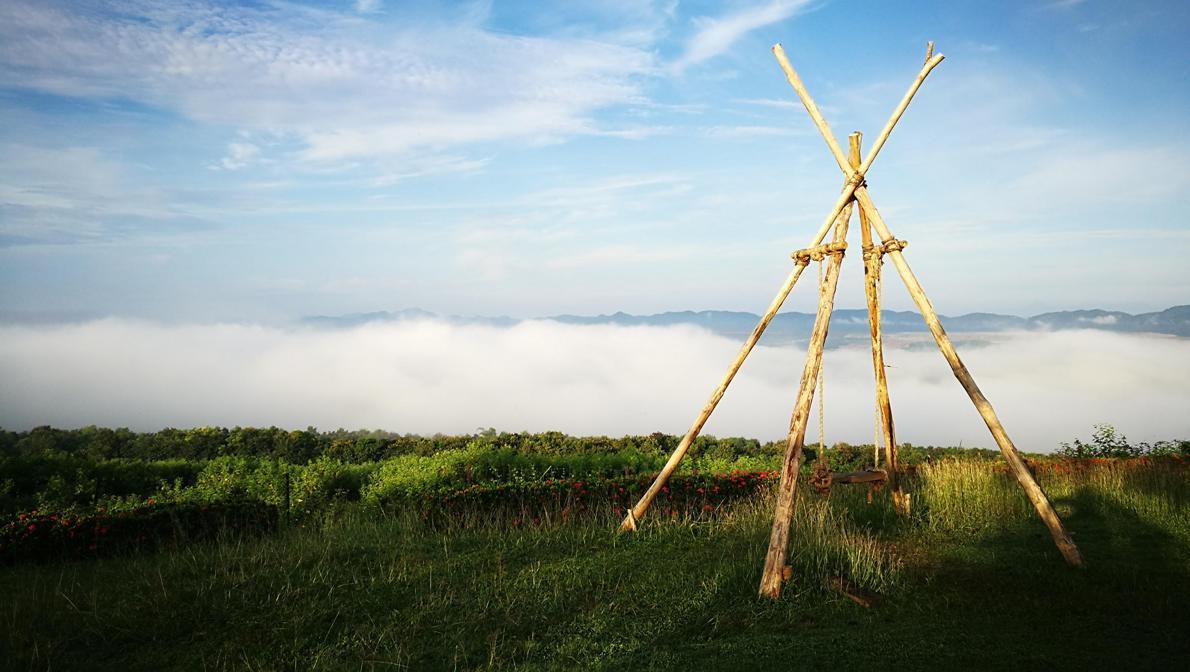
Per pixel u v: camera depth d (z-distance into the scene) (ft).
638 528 27.17
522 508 28.50
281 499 36.17
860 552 22.15
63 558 25.31
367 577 21.58
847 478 27.25
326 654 16.58
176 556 24.49
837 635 17.26
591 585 21.09
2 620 18.26
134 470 37.86
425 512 27.91
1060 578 21.13
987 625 17.69
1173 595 19.34
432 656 16.66
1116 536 25.91
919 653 15.96
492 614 18.88
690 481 32.04
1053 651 15.88
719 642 17.03
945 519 28.48
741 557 23.24
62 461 35.88
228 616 18.67
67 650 16.96
